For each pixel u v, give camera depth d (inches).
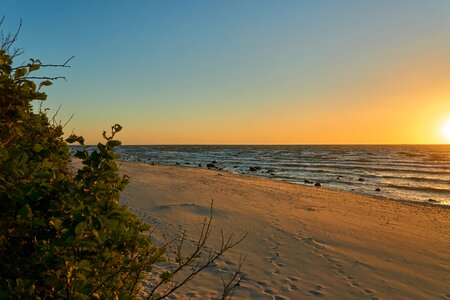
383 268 311.3
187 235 385.7
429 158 2970.0
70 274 67.3
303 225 454.0
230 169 1752.0
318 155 3609.7
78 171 81.1
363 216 545.3
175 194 673.6
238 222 455.8
